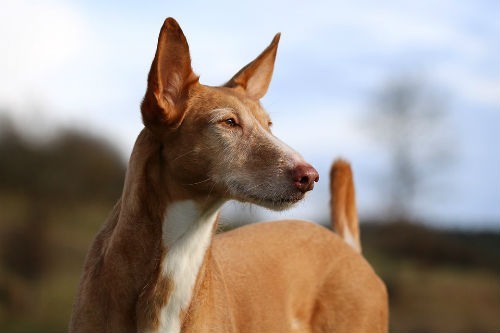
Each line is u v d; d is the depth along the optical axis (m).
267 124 7.04
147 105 6.55
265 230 8.32
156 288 6.48
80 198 28.34
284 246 8.20
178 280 6.55
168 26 6.58
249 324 7.54
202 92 6.86
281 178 6.62
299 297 8.12
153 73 6.47
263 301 7.71
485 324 24.55
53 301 22.47
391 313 25.88
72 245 25.16
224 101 6.85
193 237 6.64
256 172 6.68
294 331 8.05
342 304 8.25
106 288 6.50
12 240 23.97
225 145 6.70
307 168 6.62
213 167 6.68
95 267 6.64
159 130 6.62
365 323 8.30
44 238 24.39
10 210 25.64
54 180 27.59
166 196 6.61
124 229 6.53
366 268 8.61
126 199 6.61
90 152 29.31
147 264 6.49
